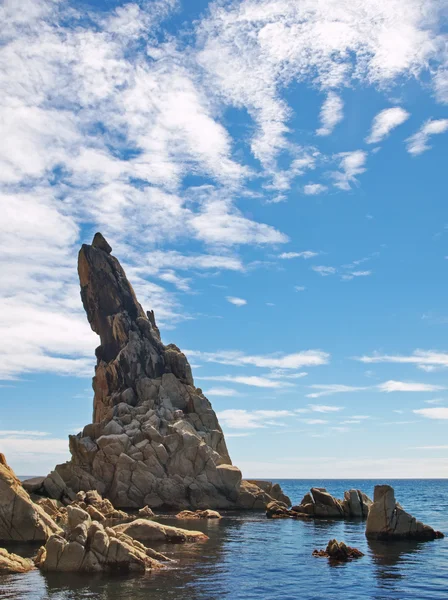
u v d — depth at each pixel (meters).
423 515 80.44
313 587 31.25
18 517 44.34
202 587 30.56
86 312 106.44
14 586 29.75
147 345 101.44
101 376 100.50
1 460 48.19
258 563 38.19
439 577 33.84
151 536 47.62
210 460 84.56
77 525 35.06
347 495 74.94
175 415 91.50
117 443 83.19
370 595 29.55
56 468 84.06
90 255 104.56
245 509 83.38
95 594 28.27
